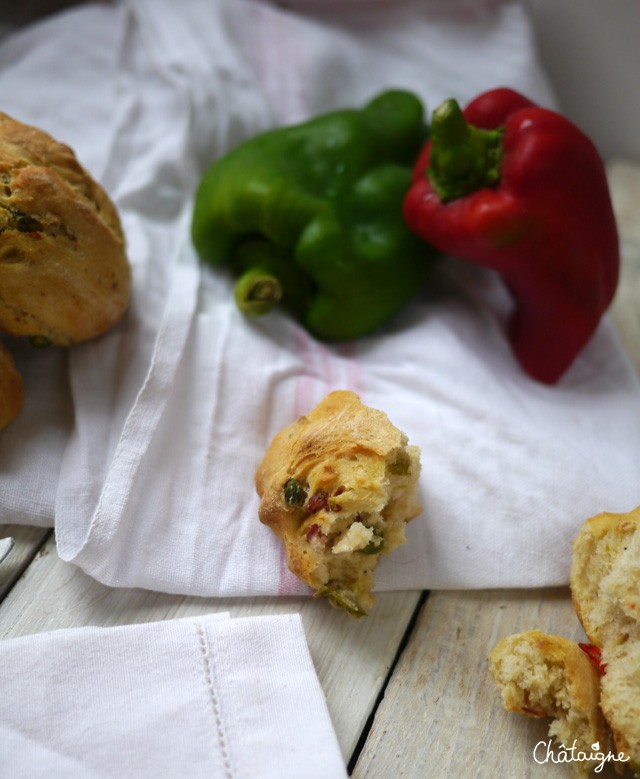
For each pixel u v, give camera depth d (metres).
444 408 0.40
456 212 0.40
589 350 0.44
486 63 0.51
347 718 0.34
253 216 0.41
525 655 0.33
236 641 0.34
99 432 0.38
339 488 0.35
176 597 0.36
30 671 0.32
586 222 0.39
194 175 0.46
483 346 0.43
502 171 0.39
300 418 0.37
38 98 0.48
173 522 0.37
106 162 0.46
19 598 0.35
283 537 0.35
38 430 0.38
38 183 0.36
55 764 0.31
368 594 0.36
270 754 0.32
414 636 0.36
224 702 0.33
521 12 0.52
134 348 0.40
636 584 0.33
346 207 0.42
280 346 0.42
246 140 0.47
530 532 0.37
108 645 0.33
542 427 0.40
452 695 0.35
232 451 0.38
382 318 0.43
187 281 0.41
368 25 0.53
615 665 0.33
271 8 0.51
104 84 0.49
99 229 0.37
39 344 0.38
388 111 0.44
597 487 0.38
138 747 0.32
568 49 0.54
